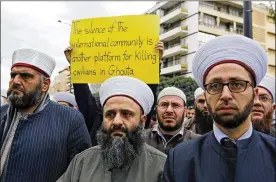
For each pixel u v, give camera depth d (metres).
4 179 2.31
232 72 1.48
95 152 2.13
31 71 2.46
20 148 2.33
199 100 3.75
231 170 1.44
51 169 2.36
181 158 1.58
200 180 1.46
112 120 2.08
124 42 3.06
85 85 3.21
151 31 3.02
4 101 6.84
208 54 1.57
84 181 1.97
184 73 35.28
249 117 1.53
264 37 35.47
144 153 2.10
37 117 2.46
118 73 3.04
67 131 2.47
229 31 36.34
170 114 3.27
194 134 3.36
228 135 1.53
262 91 2.75
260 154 1.46
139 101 2.16
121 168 2.01
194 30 34.47
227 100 1.45
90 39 3.15
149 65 2.98
